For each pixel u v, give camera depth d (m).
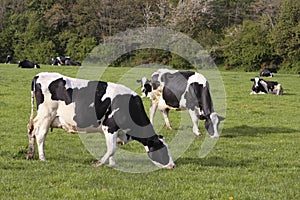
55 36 74.19
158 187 9.23
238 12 76.12
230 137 15.84
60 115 11.43
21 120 17.72
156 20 62.84
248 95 29.16
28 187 8.89
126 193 8.70
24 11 81.81
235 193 8.93
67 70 43.31
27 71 40.69
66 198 8.32
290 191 9.22
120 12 68.44
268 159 12.41
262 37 65.94
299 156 12.95
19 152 12.06
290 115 21.48
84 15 72.38
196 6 64.06
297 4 61.75
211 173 10.55
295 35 61.50
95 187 9.04
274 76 48.16
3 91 26.00
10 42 75.12
